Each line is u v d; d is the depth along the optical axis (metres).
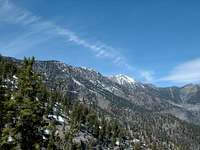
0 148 37.22
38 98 41.59
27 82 40.25
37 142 39.62
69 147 142.88
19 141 38.47
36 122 39.44
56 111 185.62
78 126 187.75
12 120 38.94
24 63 41.69
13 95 40.03
